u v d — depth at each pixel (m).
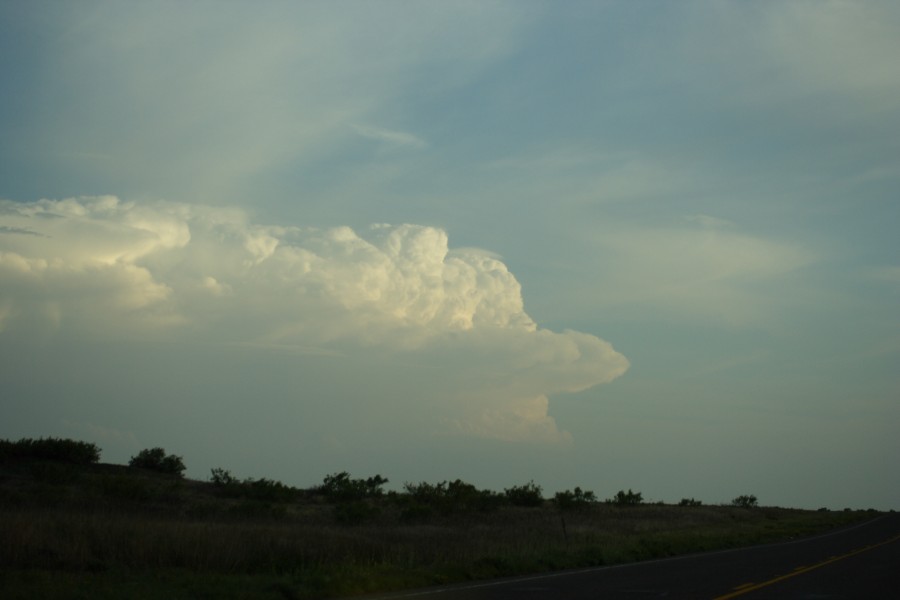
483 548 26.80
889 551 31.83
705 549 34.59
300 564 20.91
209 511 40.56
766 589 18.03
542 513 63.38
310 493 69.31
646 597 16.58
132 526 22.45
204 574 18.69
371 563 21.98
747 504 120.19
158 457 66.56
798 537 44.69
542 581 20.38
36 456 57.00
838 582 19.61
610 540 34.44
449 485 59.72
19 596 14.07
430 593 17.52
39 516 22.98
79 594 14.47
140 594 14.91
